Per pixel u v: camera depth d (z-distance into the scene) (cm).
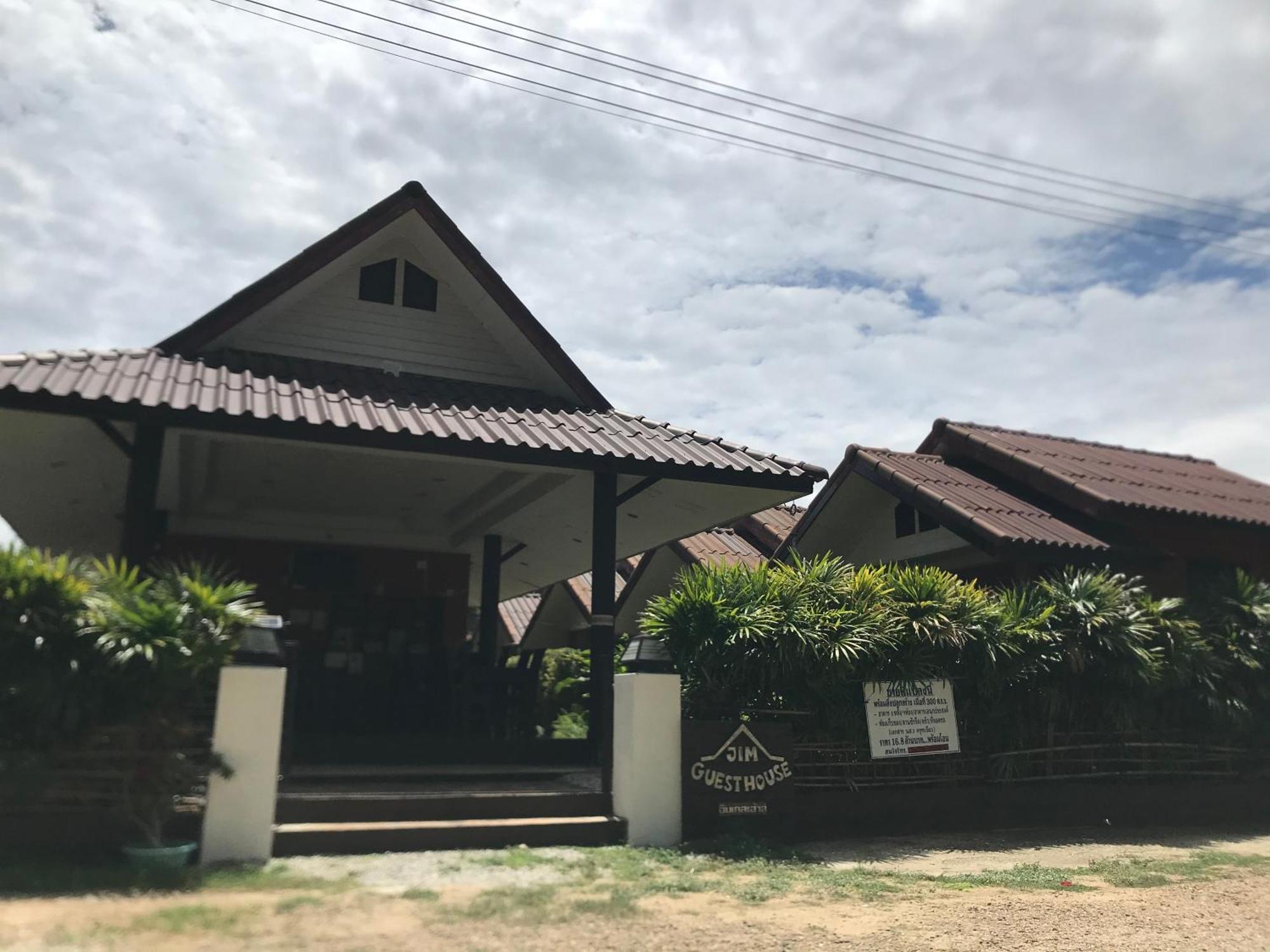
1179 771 1133
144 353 1023
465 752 1086
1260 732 1184
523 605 2722
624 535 1522
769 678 914
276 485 1334
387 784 946
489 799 838
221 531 1475
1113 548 1366
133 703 682
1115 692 1076
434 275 1238
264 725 727
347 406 982
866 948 570
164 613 673
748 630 880
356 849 757
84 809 680
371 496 1402
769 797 899
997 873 798
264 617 775
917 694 980
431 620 1562
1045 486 1516
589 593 2188
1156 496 1501
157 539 1415
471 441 961
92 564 728
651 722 865
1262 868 870
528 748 1099
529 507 1371
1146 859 890
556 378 1239
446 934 554
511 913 601
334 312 1178
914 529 1628
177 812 718
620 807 858
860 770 962
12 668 648
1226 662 1153
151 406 839
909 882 751
